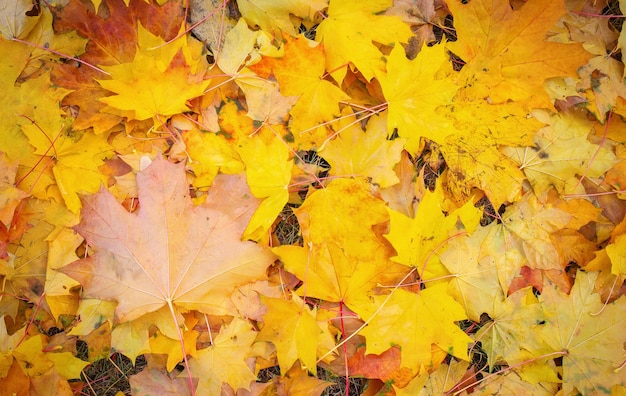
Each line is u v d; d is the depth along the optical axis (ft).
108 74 2.09
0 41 2.02
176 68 1.97
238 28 2.07
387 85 2.04
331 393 2.20
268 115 2.08
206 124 2.09
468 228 2.10
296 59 2.04
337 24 2.07
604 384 2.15
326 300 2.09
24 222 2.05
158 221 1.94
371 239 2.06
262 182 2.01
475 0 2.06
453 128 2.07
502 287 2.16
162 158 1.92
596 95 2.19
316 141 2.10
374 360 2.12
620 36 2.15
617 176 2.22
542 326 2.15
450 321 2.05
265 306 2.10
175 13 2.09
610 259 2.15
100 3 2.06
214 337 2.10
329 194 2.05
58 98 2.05
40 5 2.05
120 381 2.16
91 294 1.93
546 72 2.10
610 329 2.15
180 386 2.07
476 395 2.18
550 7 2.03
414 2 2.17
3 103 2.02
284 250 2.03
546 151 2.18
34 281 2.06
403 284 2.11
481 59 2.11
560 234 2.20
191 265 1.96
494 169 2.15
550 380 2.16
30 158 2.04
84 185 2.06
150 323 2.03
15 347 2.01
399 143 2.08
